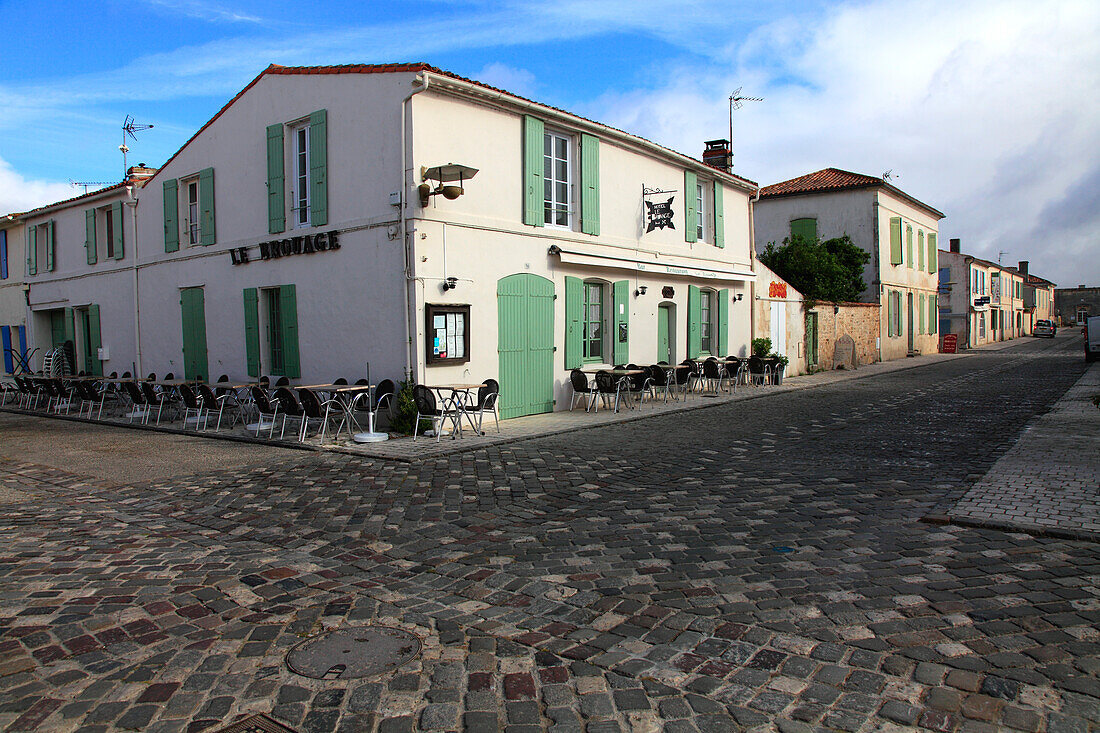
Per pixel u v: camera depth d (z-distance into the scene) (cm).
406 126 1012
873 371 2261
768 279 1964
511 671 321
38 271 1900
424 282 1024
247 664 330
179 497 670
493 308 1139
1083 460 740
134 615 386
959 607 375
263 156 1234
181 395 1153
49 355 1775
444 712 287
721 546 488
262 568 465
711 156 2097
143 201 1528
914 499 600
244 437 1016
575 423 1111
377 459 845
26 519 595
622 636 355
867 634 347
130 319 1588
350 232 1098
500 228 1145
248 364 1291
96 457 891
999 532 504
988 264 4581
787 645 339
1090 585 401
